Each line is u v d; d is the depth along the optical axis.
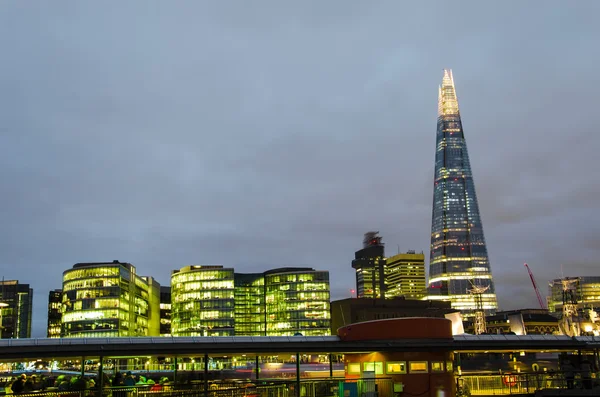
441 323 60.25
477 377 64.12
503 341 63.88
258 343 59.12
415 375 57.75
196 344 58.03
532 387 67.50
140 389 60.50
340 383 56.53
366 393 54.97
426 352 58.59
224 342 58.53
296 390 59.06
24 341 54.72
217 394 58.41
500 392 62.72
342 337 61.09
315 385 62.06
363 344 58.44
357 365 60.06
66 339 55.81
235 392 60.81
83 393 56.25
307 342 59.19
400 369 57.94
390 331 58.84
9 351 53.56
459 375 63.91
